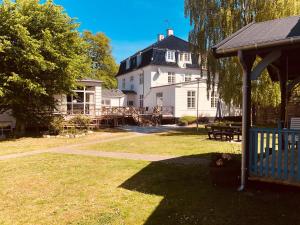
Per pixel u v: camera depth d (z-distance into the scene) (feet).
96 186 23.43
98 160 34.58
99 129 79.00
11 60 55.16
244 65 20.56
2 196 21.24
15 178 26.40
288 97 34.81
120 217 16.93
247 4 61.46
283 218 16.21
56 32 59.77
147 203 19.15
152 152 40.16
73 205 19.15
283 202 18.53
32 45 52.37
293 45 18.48
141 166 30.58
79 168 30.22
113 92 125.29
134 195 20.89
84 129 71.41
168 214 17.16
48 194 21.56
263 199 19.15
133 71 127.65
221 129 53.21
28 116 63.31
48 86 60.39
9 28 53.72
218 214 16.93
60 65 58.13
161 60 113.39
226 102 65.21
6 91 53.16
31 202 19.88
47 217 17.24
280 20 25.54
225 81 63.62
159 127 86.17
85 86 80.64
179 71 117.08
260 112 74.38
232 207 17.92
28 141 54.54
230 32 62.49
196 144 47.47
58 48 58.59
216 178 22.22
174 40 121.19
